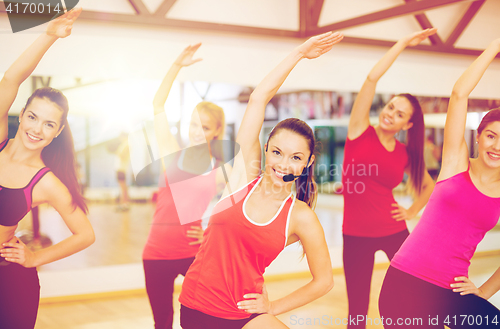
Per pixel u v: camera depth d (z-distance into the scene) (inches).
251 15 132.0
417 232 92.7
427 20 146.8
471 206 91.4
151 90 118.2
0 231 89.7
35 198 95.0
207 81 123.8
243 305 64.2
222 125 120.6
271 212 66.3
